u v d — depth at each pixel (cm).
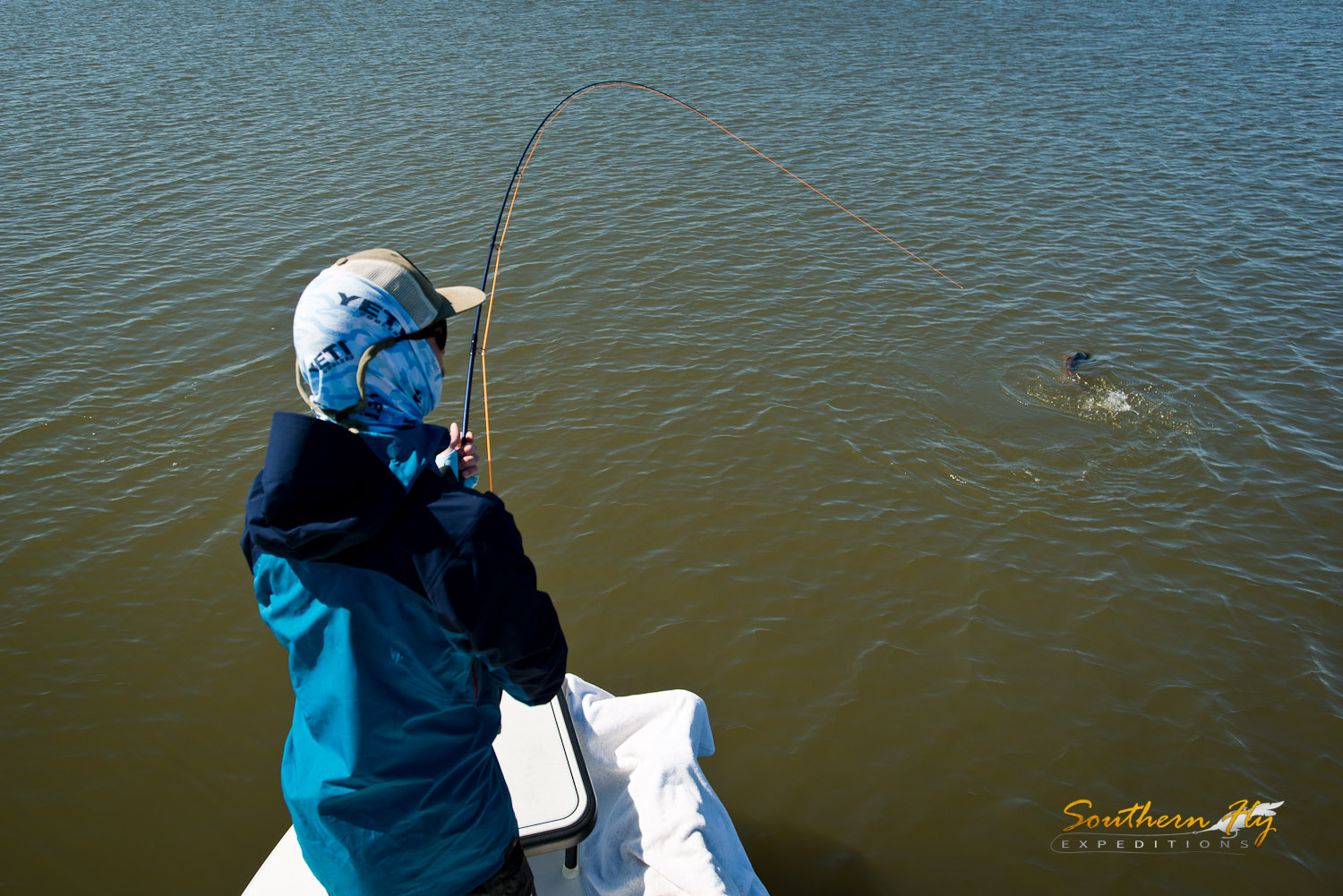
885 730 660
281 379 1059
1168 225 1527
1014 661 717
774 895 552
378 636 152
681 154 1798
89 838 585
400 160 1738
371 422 157
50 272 1284
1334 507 891
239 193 1574
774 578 793
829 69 2409
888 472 930
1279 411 1038
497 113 2014
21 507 858
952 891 557
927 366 1109
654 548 823
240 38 2692
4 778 619
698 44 2645
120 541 824
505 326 1182
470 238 1423
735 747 647
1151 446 978
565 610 759
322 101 2081
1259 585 794
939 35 2841
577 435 971
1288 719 673
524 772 271
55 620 742
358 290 154
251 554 157
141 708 673
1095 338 1181
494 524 151
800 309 1238
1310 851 581
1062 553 829
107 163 1702
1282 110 2127
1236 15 3209
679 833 268
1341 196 1648
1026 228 1504
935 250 1419
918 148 1853
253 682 696
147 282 1264
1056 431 997
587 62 2427
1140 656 724
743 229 1477
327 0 3275
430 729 161
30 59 2420
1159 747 652
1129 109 2130
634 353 1124
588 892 264
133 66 2364
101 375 1057
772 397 1043
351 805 157
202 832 591
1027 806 609
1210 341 1180
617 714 314
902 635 740
